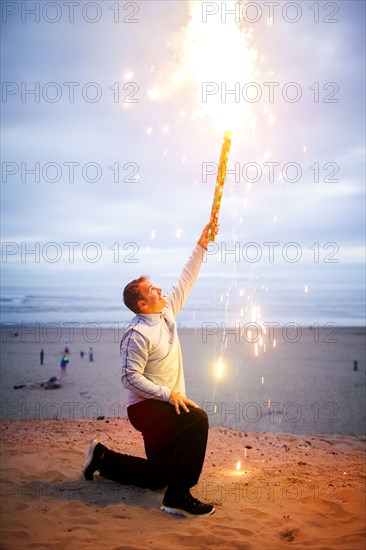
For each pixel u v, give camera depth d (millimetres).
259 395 15812
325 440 6793
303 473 4879
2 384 17828
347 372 21484
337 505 3959
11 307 84625
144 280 4117
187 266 4508
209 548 3330
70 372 21109
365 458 5762
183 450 3809
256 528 3625
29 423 7047
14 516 3795
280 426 11289
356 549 3271
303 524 3678
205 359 25719
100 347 32344
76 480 4543
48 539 3443
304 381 18844
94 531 3555
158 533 3502
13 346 32781
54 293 116750
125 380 3910
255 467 5156
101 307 85812
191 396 15484
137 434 6398
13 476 4672
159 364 3998
